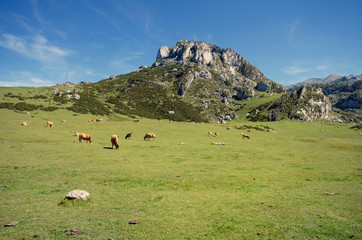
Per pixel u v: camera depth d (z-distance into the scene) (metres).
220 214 10.92
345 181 19.80
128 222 9.45
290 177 20.84
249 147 43.69
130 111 181.00
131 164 22.97
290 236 8.76
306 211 11.59
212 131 74.81
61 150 28.89
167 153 31.81
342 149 51.56
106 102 192.50
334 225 9.90
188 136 59.78
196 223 9.72
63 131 50.53
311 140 68.12
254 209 11.77
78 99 153.25
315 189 16.62
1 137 35.22
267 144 52.31
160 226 9.20
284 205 12.54
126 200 12.48
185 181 17.61
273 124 129.25
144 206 11.62
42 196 12.27
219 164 25.81
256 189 16.31
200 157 30.09
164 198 13.12
